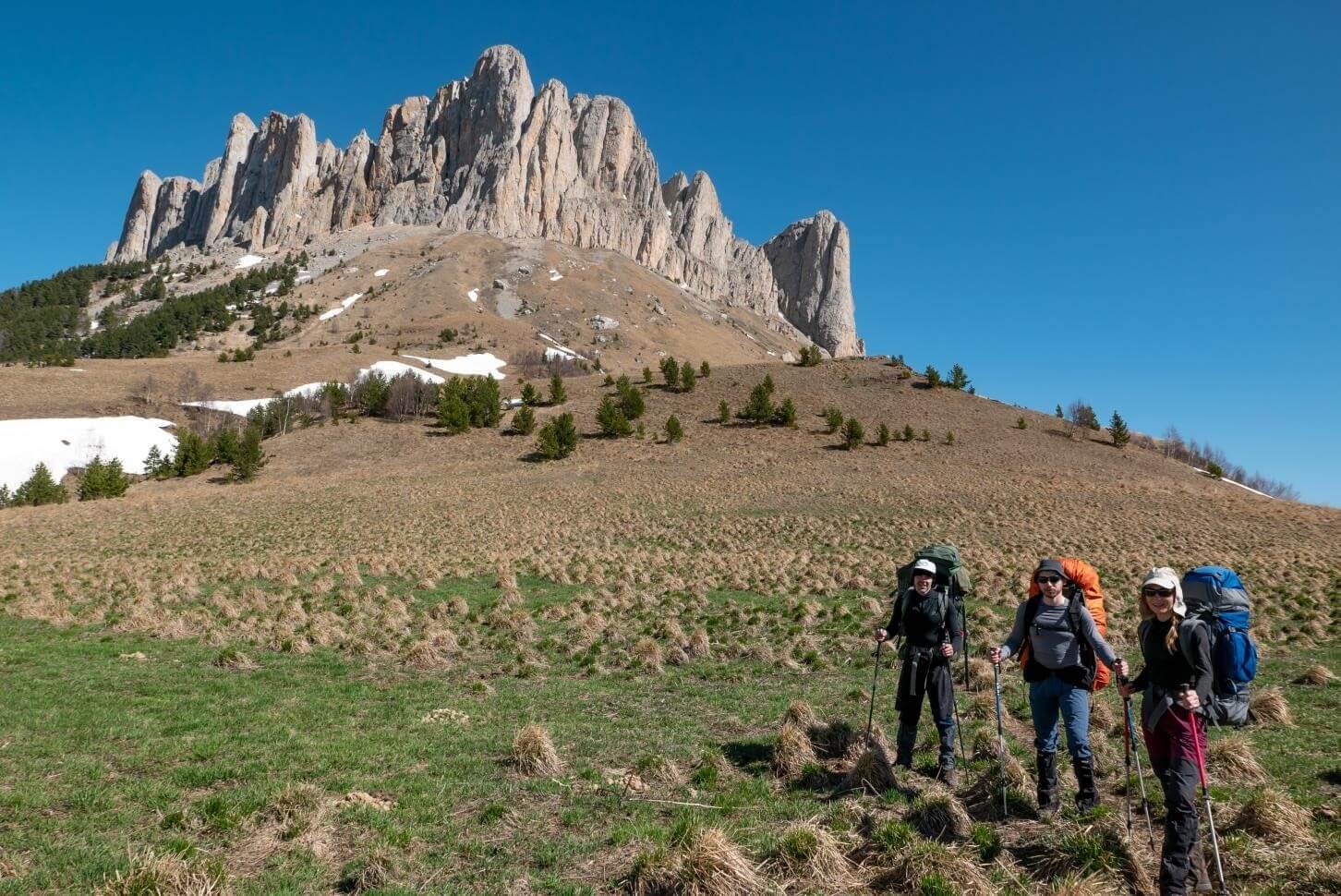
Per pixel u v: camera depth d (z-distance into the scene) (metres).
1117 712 10.39
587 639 16.92
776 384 105.62
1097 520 46.53
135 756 8.68
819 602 22.53
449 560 32.28
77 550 36.53
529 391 101.75
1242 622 5.53
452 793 7.73
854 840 6.29
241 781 7.94
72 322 197.12
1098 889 5.28
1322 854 5.56
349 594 23.70
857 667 14.40
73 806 7.13
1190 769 5.28
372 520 47.44
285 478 72.44
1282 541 38.66
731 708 11.41
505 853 6.30
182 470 75.12
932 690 7.89
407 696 12.14
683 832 6.14
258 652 15.60
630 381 115.25
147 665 14.12
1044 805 6.71
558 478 67.00
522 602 22.44
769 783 7.99
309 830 6.52
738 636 17.75
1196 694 5.22
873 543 38.31
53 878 5.64
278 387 118.19
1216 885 5.34
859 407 96.00
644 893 5.55
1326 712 10.39
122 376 115.69
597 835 6.70
